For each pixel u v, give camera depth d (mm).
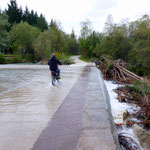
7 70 14719
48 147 2258
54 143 2359
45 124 3041
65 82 7711
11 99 4844
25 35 41719
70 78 8969
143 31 16984
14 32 42812
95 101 4547
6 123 3100
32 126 2957
